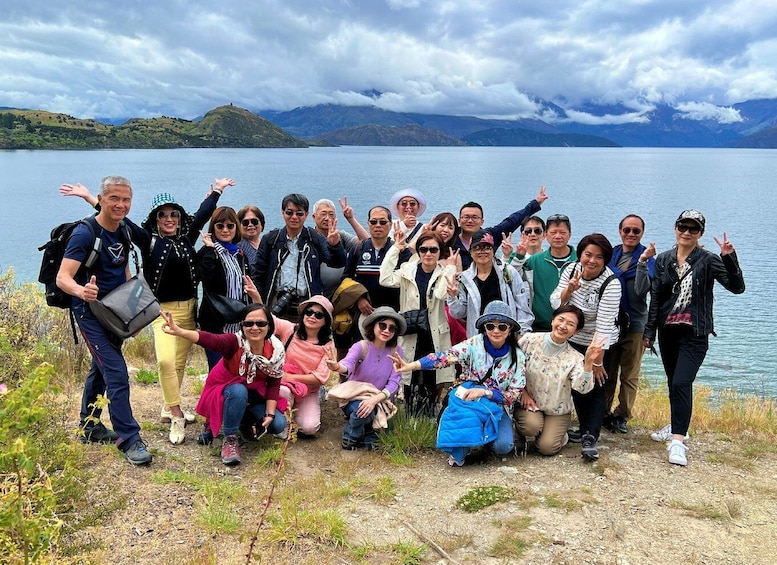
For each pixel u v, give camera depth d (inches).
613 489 188.1
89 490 171.5
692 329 211.3
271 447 212.7
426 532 162.6
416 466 206.5
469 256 263.3
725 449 223.6
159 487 178.9
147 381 298.4
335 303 251.9
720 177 4217.5
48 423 166.2
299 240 253.6
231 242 237.6
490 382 209.3
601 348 197.0
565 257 251.8
